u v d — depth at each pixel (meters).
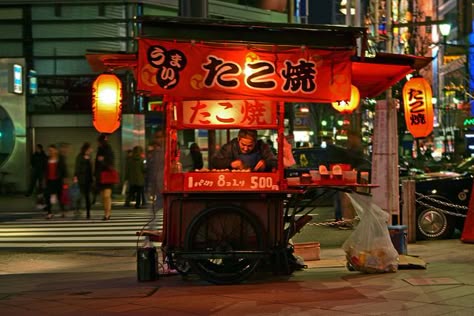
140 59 7.25
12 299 7.21
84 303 6.84
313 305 6.33
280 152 7.72
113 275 9.15
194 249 7.63
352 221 12.18
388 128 9.73
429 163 31.44
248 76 7.39
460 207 11.56
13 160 26.23
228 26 7.29
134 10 26.03
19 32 26.61
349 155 17.55
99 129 8.14
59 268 10.45
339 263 8.95
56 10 26.36
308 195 9.53
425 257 9.65
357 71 8.62
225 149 8.23
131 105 25.50
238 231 7.68
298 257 8.77
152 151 12.95
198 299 6.84
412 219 11.40
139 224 15.88
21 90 26.11
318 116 44.16
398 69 8.54
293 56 7.46
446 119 58.38
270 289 7.25
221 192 7.57
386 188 9.69
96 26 26.31
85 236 14.12
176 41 7.27
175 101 7.95
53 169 17.30
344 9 31.34
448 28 22.77
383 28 29.12
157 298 6.98
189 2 11.92
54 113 26.59
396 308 6.09
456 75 54.59
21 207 21.09
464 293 6.71
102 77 8.05
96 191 18.58
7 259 11.45
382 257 8.05
